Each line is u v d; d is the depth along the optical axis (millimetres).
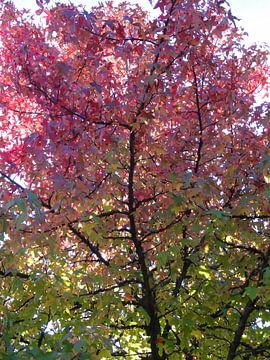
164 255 4949
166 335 6383
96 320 5805
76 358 3748
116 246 6285
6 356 3664
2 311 5812
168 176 5172
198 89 5469
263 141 5617
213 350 6504
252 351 5887
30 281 5863
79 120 4996
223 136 5449
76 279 6078
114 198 5621
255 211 5719
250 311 5684
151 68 4988
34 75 4957
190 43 4859
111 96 5102
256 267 5848
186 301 6078
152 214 5707
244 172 5492
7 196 4742
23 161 5168
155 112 5137
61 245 6105
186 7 4723
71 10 4734
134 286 6230
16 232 4867
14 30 5145
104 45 5051
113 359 6785
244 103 5535
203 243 5711
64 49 5801
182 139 5562
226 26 4867
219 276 6293
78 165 4980
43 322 6102
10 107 5703
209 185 5152
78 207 5148
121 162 5441
